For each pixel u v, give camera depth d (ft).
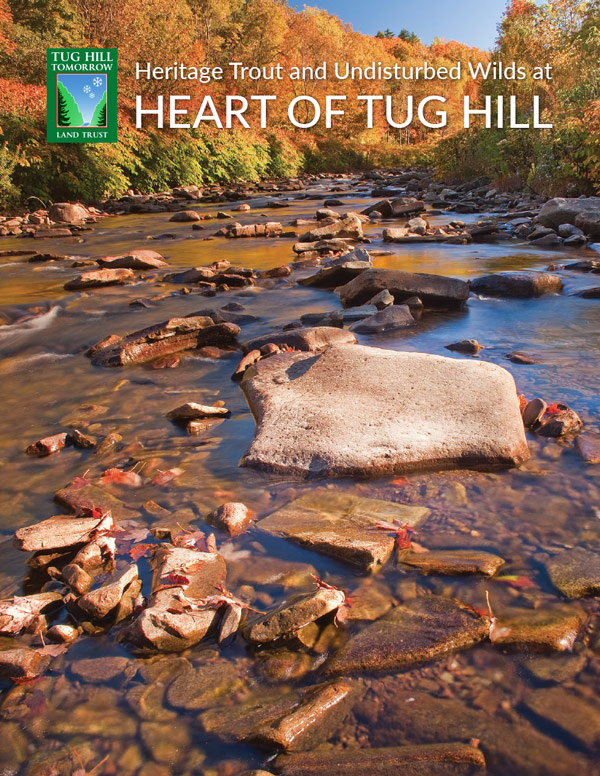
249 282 24.35
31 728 5.11
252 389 12.17
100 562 7.30
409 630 5.90
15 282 27.68
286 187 88.17
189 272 25.77
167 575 6.77
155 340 15.79
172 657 5.84
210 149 101.55
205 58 110.63
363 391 11.04
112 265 29.32
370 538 7.32
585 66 53.78
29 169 64.69
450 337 16.07
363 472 8.91
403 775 4.51
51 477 9.57
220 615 6.31
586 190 45.29
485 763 4.57
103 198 72.59
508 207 49.42
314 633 6.01
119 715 5.21
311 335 15.23
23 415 12.30
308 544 7.36
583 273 23.50
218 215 53.62
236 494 8.72
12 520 8.36
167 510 8.34
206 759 4.77
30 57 69.97
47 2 81.46
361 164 155.43
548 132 50.78
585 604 6.15
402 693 5.26
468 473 8.94
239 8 132.36
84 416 12.05
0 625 6.17
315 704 5.14
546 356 14.01
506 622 5.96
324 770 4.57
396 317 17.15
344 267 23.09
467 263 26.73
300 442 9.57
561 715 4.94
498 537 7.34
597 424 10.27
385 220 46.03
